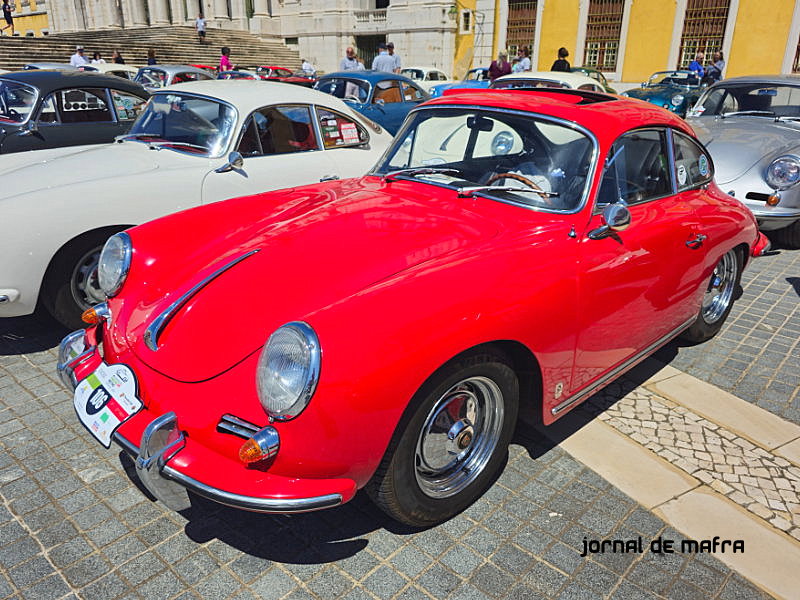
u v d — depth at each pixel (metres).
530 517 2.75
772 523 2.77
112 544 2.55
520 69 18.56
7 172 4.66
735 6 20.86
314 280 2.47
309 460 2.09
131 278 2.86
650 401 3.71
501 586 2.39
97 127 7.12
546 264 2.66
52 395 3.64
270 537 2.61
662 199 3.44
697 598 2.38
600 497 2.88
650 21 22.70
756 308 5.10
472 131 3.36
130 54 28.91
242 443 2.14
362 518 2.73
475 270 2.46
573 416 3.54
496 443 2.74
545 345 2.68
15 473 2.96
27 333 4.45
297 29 33.47
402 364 2.12
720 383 3.93
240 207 3.36
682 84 19.48
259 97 5.11
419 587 2.37
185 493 2.26
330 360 2.03
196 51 31.22
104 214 4.12
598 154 2.96
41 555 2.48
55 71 7.16
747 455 3.23
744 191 6.02
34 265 3.90
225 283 2.59
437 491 2.61
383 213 3.00
